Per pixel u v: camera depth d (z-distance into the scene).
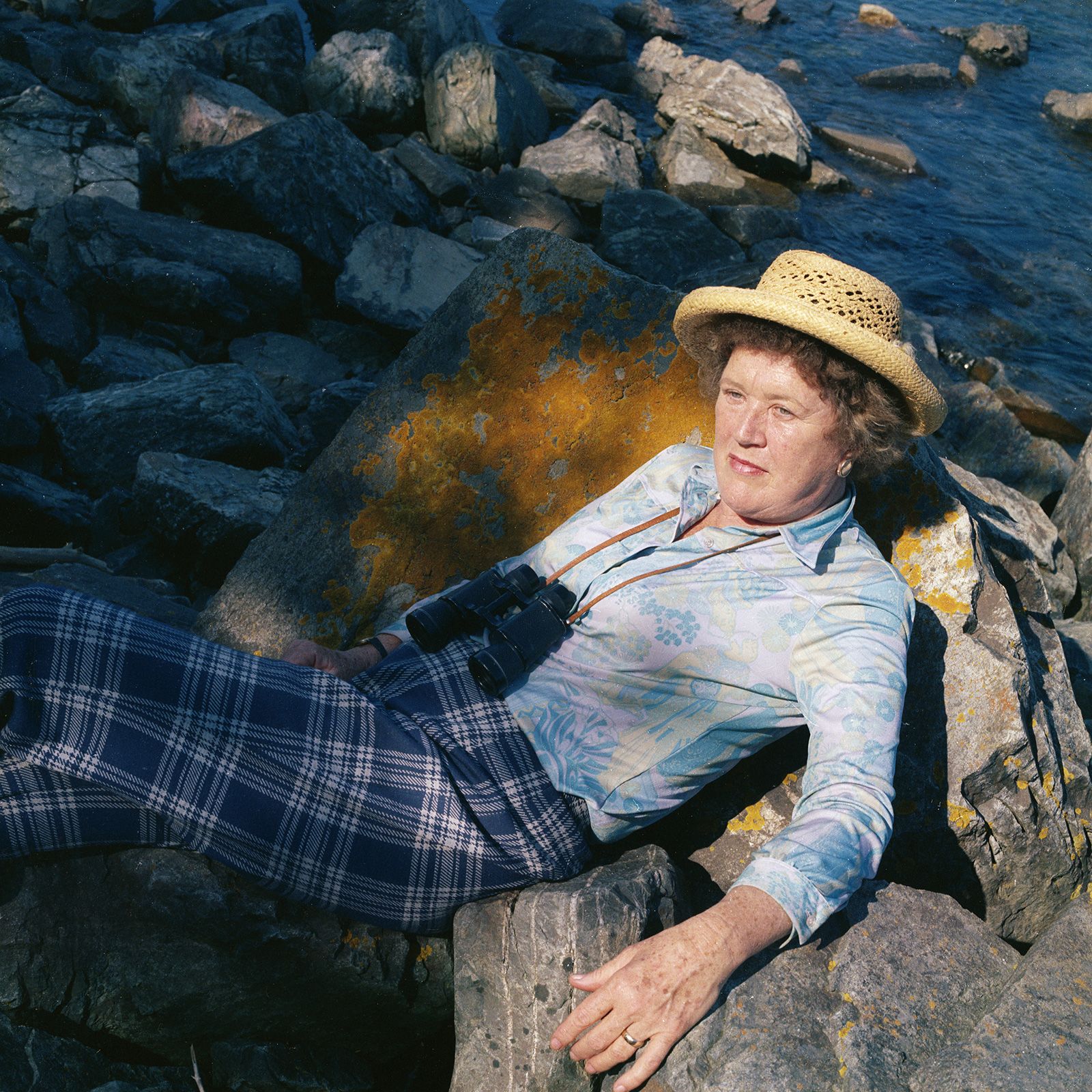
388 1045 2.19
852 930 1.90
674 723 2.06
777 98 10.67
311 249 7.09
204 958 1.98
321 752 1.94
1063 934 1.86
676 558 2.13
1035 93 13.44
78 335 5.80
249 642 2.78
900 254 9.46
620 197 8.95
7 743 1.81
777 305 1.88
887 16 15.11
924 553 2.42
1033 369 7.95
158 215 6.62
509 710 2.13
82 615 1.83
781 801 2.28
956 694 2.35
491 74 9.48
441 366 2.78
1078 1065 1.62
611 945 1.87
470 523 2.79
